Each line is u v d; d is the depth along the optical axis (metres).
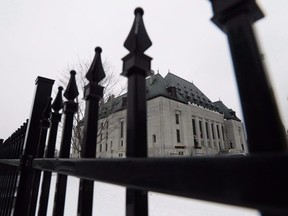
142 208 0.65
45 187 1.54
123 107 35.31
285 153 0.31
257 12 0.51
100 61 1.18
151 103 35.00
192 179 0.41
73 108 1.43
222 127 48.91
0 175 3.27
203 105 46.25
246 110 0.44
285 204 0.29
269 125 0.40
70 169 0.94
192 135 36.84
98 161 0.73
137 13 0.89
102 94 1.13
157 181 0.49
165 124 32.41
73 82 1.48
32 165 1.68
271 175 0.32
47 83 2.21
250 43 0.47
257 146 0.41
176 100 36.78
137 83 0.76
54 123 1.70
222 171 0.38
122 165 0.61
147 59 0.81
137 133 0.69
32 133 1.96
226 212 4.81
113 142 35.84
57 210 1.21
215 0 0.56
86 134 1.02
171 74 47.38
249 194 0.33
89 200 0.94
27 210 1.70
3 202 2.48
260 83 0.44
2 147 3.82
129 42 0.83
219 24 0.56
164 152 30.12
